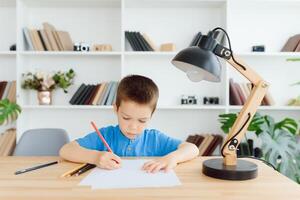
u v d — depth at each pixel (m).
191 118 2.67
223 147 0.90
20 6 2.41
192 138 2.52
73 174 0.86
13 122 2.61
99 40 2.64
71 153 1.05
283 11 2.64
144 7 2.61
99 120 2.67
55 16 2.62
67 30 2.63
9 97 2.46
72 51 2.41
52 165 0.99
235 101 2.44
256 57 2.65
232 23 2.65
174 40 2.64
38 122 2.67
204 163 0.91
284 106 2.44
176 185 0.76
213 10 2.63
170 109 2.66
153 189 0.73
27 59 2.60
